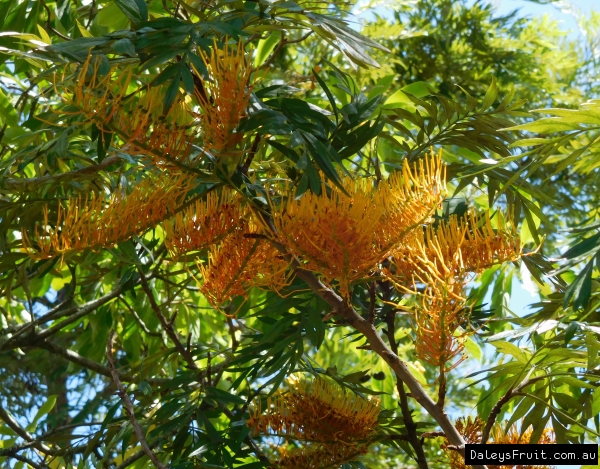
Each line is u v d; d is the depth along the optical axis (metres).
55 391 6.05
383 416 2.19
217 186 1.75
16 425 3.05
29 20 3.13
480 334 2.23
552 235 6.45
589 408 2.07
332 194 1.47
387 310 2.05
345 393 1.93
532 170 1.70
